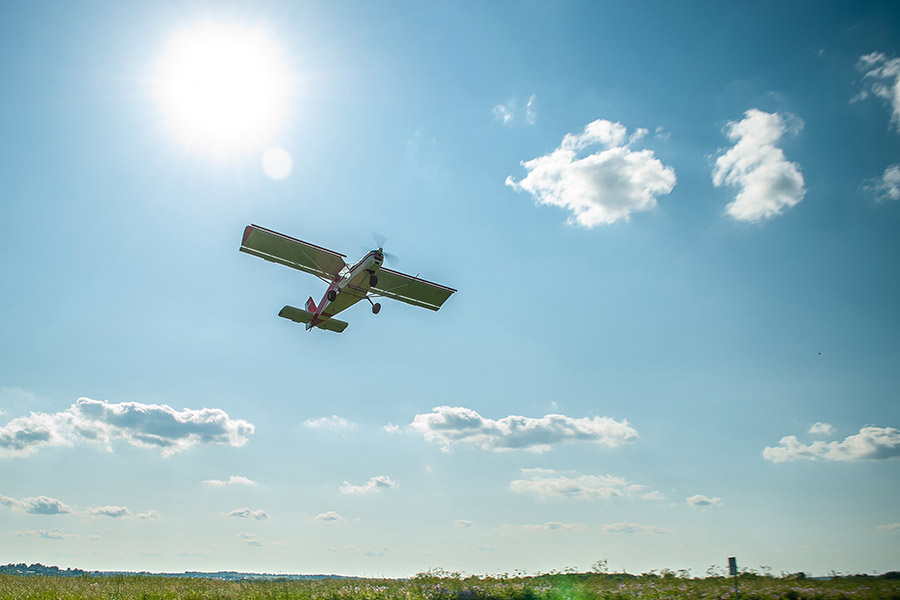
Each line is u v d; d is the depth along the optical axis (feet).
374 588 56.44
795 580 49.90
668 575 54.70
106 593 58.49
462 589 51.88
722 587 47.70
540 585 51.29
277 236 89.25
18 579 68.28
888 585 45.96
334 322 104.47
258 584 65.46
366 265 86.99
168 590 60.70
